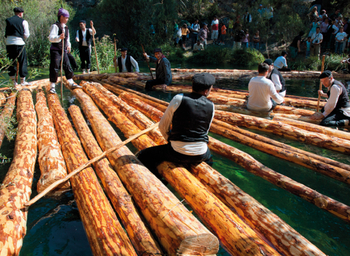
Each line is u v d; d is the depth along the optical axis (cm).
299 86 891
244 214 248
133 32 1800
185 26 1753
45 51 1203
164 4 1842
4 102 616
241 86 878
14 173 299
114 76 904
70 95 702
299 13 1839
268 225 229
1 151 401
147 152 320
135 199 263
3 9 1167
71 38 1521
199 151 291
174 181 287
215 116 524
